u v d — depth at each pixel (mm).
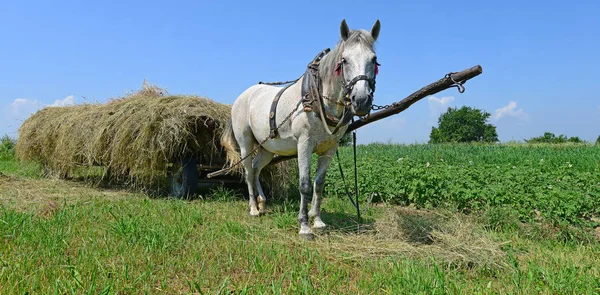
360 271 3932
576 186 7363
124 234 4539
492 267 4027
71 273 3344
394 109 4938
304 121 4969
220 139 7320
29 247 4062
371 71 4355
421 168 8375
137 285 3359
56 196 7371
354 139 5766
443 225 5203
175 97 7520
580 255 4570
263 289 3309
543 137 61406
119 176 9055
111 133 7625
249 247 4426
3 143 18453
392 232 5094
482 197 6738
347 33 4652
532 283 3545
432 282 3480
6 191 7699
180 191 7379
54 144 9453
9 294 2979
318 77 4855
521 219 6227
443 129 86312
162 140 6984
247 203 7227
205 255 4129
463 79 4426
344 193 8438
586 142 38688
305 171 5105
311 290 3271
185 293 3301
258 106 5871
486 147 28422
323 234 5254
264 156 6453
